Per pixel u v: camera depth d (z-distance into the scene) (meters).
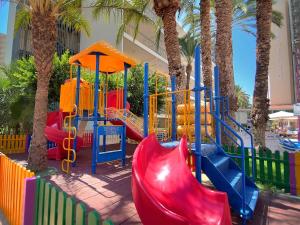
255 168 6.09
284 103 15.55
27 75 12.24
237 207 3.72
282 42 15.72
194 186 3.27
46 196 2.86
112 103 10.01
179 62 9.73
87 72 13.95
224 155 5.03
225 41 8.45
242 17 18.09
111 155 7.19
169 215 2.62
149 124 5.70
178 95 8.70
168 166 3.71
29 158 6.66
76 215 2.28
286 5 16.02
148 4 13.35
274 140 13.63
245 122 20.03
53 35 6.81
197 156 4.06
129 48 24.03
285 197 5.09
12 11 16.80
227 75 8.26
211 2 15.41
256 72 8.58
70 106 7.99
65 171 6.78
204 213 2.89
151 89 15.24
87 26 12.45
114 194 4.81
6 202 4.12
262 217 4.05
